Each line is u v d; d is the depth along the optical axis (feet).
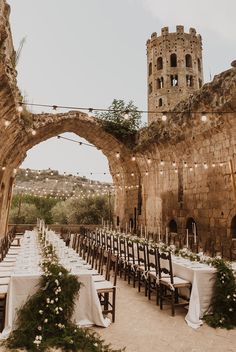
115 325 15.19
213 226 37.27
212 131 36.91
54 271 14.21
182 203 45.32
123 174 70.74
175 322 15.79
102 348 12.21
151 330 14.62
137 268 22.82
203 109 36.91
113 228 64.13
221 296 16.26
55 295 13.56
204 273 16.97
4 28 20.11
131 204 66.39
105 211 90.27
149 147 55.01
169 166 50.26
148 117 101.24
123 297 20.52
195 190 41.93
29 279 13.91
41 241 28.12
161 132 48.75
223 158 35.78
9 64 25.09
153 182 56.39
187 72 96.78
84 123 59.47
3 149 37.93
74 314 14.71
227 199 34.86
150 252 19.89
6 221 53.47
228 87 30.89
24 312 13.14
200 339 13.62
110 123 60.13
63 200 107.14
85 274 15.26
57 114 55.67
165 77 96.94
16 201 108.78
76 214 90.68
